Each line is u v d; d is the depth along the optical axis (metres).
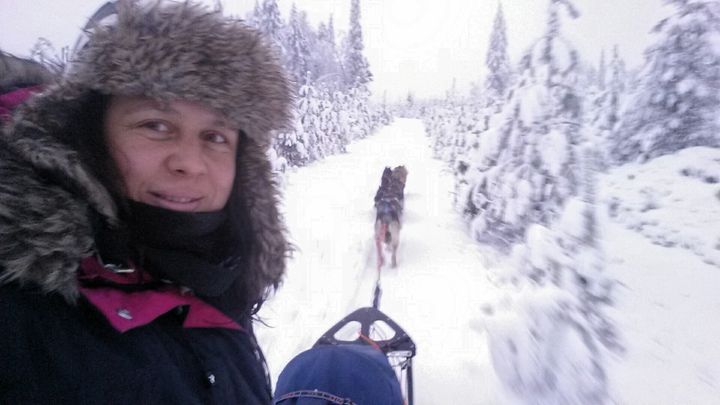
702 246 9.12
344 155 24.19
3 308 0.69
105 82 0.90
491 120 8.77
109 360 0.76
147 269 0.96
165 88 0.93
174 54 0.92
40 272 0.71
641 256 8.90
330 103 24.48
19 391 0.67
